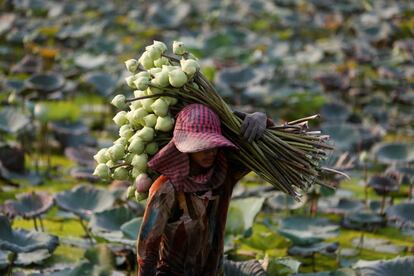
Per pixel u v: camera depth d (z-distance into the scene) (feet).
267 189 32.19
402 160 34.71
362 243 29.04
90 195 28.14
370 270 22.33
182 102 16.88
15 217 28.32
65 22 71.20
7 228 23.89
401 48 58.90
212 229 17.40
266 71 52.65
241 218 26.45
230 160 17.61
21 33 62.18
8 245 22.61
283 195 30.94
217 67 52.75
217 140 15.90
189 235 17.03
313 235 26.40
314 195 30.12
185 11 73.41
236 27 73.31
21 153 34.35
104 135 42.27
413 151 35.09
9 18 64.85
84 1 81.71
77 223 30.04
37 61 52.49
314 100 45.70
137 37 65.36
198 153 16.53
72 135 39.14
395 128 45.42
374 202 32.22
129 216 26.58
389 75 50.90
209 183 16.90
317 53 57.31
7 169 34.22
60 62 56.59
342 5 83.46
